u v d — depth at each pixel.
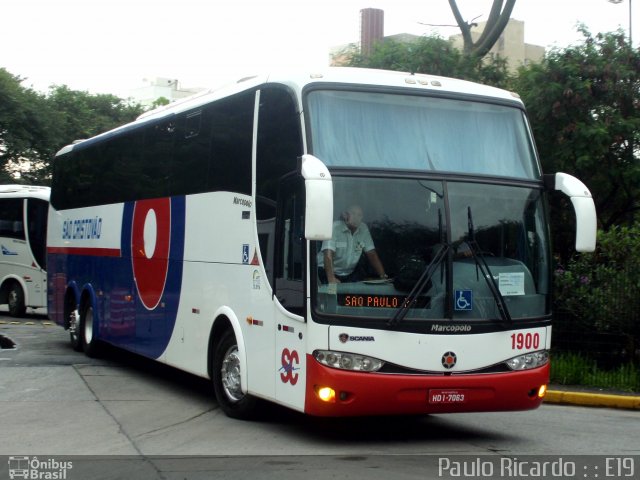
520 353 8.61
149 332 12.28
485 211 8.66
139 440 8.69
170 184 11.78
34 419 9.71
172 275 11.52
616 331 13.88
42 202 23.73
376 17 35.12
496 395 8.41
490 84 18.77
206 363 10.38
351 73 8.80
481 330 8.39
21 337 18.30
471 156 8.87
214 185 10.40
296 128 8.50
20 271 23.95
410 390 8.06
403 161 8.55
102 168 14.66
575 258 15.68
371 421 10.06
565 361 13.53
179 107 11.91
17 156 35.38
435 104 8.93
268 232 8.97
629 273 13.73
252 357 9.20
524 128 9.30
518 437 9.40
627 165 16.86
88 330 15.16
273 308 8.76
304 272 8.12
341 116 8.54
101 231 14.45
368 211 8.24
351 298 8.05
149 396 11.36
